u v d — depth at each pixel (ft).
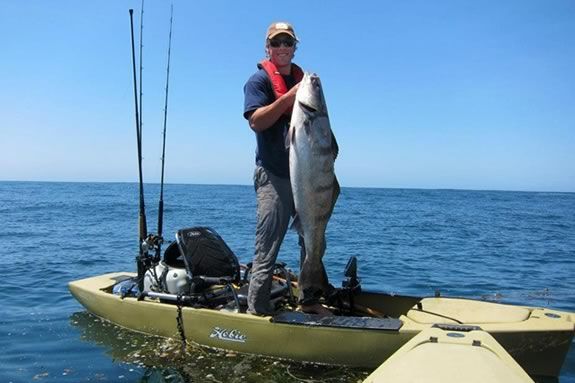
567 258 42.52
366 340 13.94
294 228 14.20
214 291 17.75
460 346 10.52
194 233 17.89
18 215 88.02
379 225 76.07
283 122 15.26
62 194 215.72
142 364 15.35
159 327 17.01
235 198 187.32
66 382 14.35
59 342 17.56
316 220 13.80
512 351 13.46
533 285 30.45
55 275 32.01
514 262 39.99
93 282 20.75
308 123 13.35
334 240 54.03
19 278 30.76
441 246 50.01
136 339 17.26
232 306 16.53
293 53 15.58
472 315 14.78
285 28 15.15
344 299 16.72
